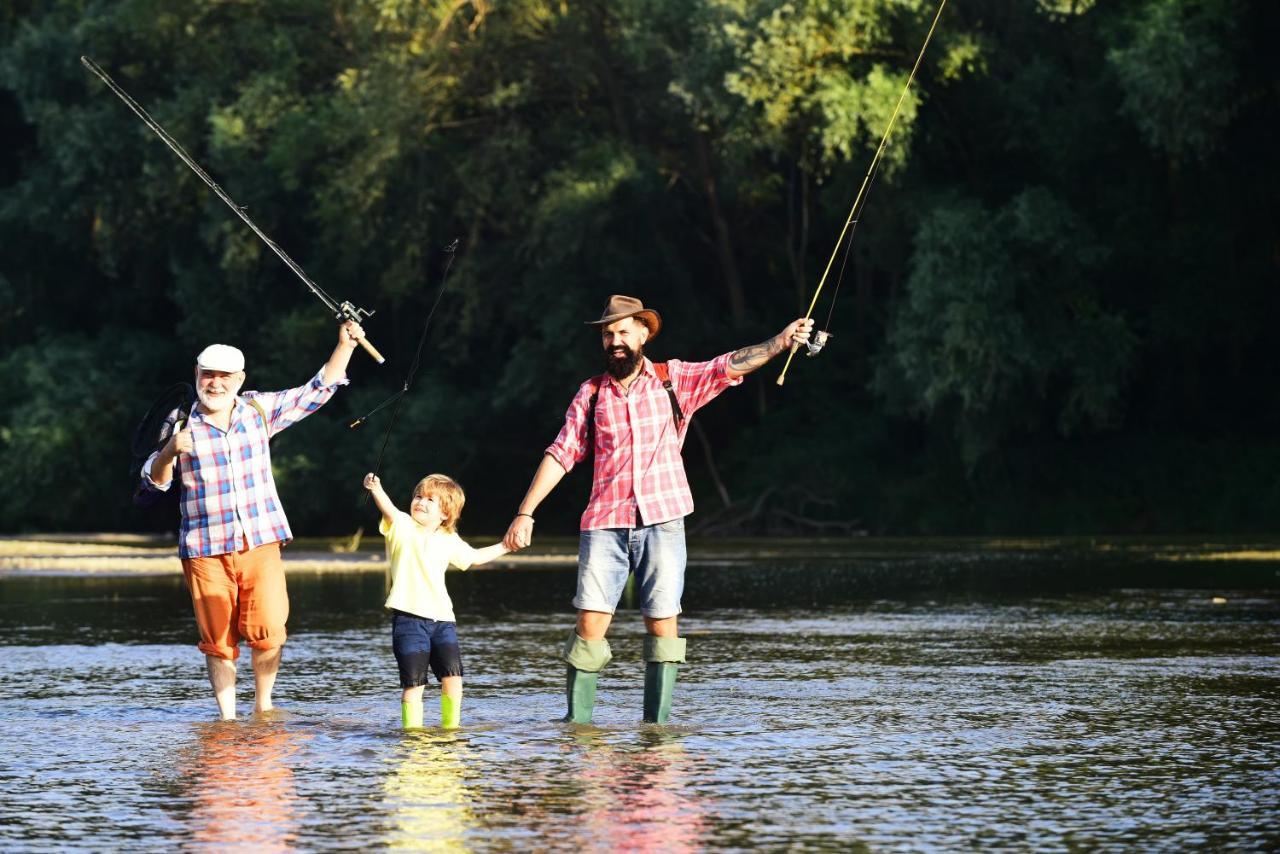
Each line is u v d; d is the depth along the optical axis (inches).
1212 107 1464.1
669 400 384.2
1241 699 407.5
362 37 1930.4
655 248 1937.7
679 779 295.7
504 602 777.6
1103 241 1669.5
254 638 393.1
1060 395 1715.1
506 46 1913.1
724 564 1117.1
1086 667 480.4
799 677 458.9
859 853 236.7
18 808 270.7
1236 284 1718.8
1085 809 268.2
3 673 486.3
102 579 994.1
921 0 1539.1
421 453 1998.0
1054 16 1534.2
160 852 237.9
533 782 292.8
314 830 252.1
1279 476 1721.2
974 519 1791.3
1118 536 1617.9
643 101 1934.1
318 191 1946.4
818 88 1547.7
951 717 376.5
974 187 1727.4
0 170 2600.9
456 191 1999.3
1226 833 249.9
